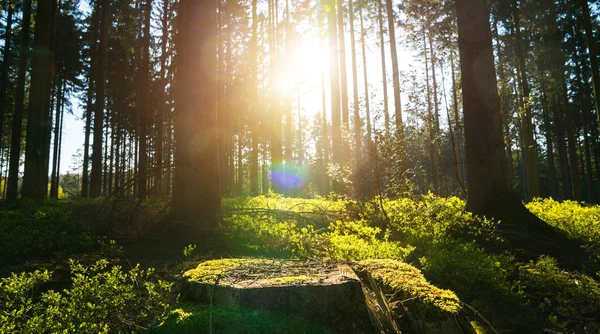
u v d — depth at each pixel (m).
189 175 7.84
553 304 4.78
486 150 8.61
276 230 6.75
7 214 8.57
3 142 32.28
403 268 3.90
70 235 7.18
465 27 9.14
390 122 9.17
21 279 3.47
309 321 2.48
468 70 9.05
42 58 13.67
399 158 9.10
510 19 20.78
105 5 20.61
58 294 3.20
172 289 3.96
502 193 8.38
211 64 8.16
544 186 43.56
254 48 24.69
